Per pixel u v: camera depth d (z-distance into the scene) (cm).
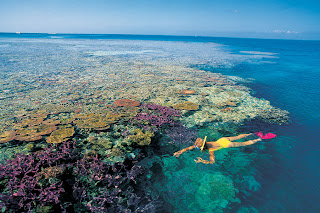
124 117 645
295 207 330
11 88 934
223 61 2197
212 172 415
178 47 4231
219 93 966
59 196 335
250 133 575
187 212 322
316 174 410
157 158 460
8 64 1561
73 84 1044
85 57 2145
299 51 4059
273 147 505
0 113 645
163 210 324
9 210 298
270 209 326
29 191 334
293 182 387
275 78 1382
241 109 761
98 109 704
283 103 852
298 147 506
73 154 444
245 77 1392
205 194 358
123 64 1762
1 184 350
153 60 2097
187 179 396
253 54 3117
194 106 764
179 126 609
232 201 343
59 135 513
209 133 574
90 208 319
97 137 525
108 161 431
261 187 374
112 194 351
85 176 384
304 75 1509
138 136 532
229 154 475
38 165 398
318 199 347
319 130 601
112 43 4953
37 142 487
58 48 3136
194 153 479
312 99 911
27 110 679
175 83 1135
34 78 1148
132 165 431
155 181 388
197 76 1359
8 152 442
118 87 1010
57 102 767
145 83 1112
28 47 3119
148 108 730
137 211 320
